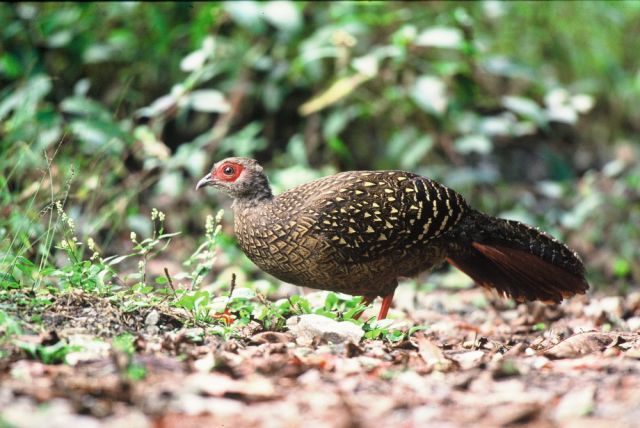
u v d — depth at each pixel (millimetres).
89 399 5398
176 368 6195
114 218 11719
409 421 5348
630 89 17734
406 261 9070
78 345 6371
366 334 7695
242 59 14758
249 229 9070
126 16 14234
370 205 8727
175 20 13969
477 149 14453
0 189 9805
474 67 15008
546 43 17781
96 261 10008
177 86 12352
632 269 13445
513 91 16453
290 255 8859
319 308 8594
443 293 12180
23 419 4938
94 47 13523
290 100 15812
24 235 8562
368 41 15508
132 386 5559
